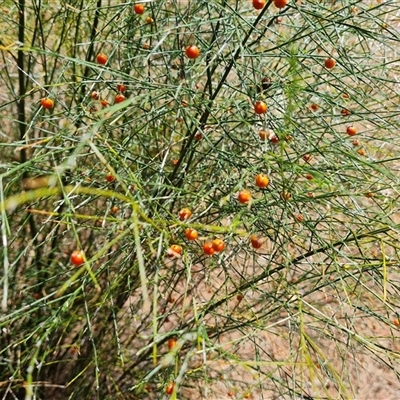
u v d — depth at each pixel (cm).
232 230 160
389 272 260
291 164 192
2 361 299
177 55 249
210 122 249
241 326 237
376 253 298
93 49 293
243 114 242
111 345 307
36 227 321
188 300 336
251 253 239
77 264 148
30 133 329
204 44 225
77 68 328
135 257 254
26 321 302
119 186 252
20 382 292
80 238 343
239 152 245
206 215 232
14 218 304
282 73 307
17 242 327
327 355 358
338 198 276
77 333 318
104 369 303
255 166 194
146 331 341
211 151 244
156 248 233
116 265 301
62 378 332
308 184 260
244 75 220
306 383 337
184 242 217
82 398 314
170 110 215
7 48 172
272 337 365
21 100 288
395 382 374
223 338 365
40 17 291
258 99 226
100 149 213
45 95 300
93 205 298
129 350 329
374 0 338
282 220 229
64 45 318
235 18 197
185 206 263
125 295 298
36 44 327
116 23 272
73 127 246
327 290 356
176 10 232
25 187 214
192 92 205
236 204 218
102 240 303
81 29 320
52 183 123
